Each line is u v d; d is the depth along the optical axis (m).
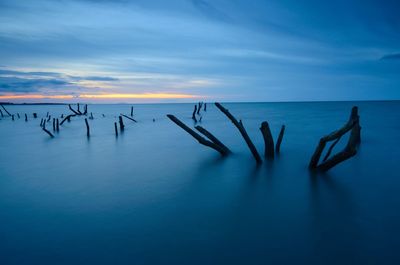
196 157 15.07
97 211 7.86
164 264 5.35
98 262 5.43
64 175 11.99
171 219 7.27
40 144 21.33
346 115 52.59
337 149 16.23
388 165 12.20
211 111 81.38
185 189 9.77
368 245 5.91
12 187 10.30
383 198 8.50
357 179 10.31
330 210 7.70
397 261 5.36
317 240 6.13
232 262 5.39
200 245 6.00
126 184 10.49
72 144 21.05
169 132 27.86
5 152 18.14
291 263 5.36
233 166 12.64
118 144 20.62
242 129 12.52
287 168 11.95
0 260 5.53
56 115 66.19
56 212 7.84
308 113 62.22
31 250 5.88
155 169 12.74
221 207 8.09
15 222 7.20
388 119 38.00
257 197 8.81
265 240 6.16
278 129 27.98
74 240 6.24
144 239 6.27
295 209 7.84
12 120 48.75
